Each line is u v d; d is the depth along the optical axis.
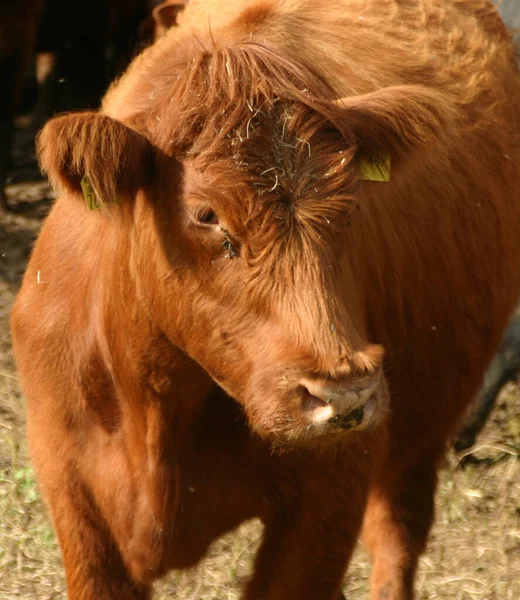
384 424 9.33
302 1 10.59
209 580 12.46
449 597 12.41
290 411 7.35
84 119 7.60
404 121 8.09
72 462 9.12
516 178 12.27
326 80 8.75
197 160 7.68
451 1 12.54
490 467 14.90
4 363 17.25
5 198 22.91
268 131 7.61
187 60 8.49
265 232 7.45
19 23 22.53
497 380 15.23
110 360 8.82
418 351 10.78
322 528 9.12
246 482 9.00
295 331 7.38
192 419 8.80
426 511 12.00
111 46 28.91
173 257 7.93
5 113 23.03
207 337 7.91
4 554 12.67
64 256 9.30
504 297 12.11
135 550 9.05
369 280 9.65
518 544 13.39
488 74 12.00
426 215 10.63
